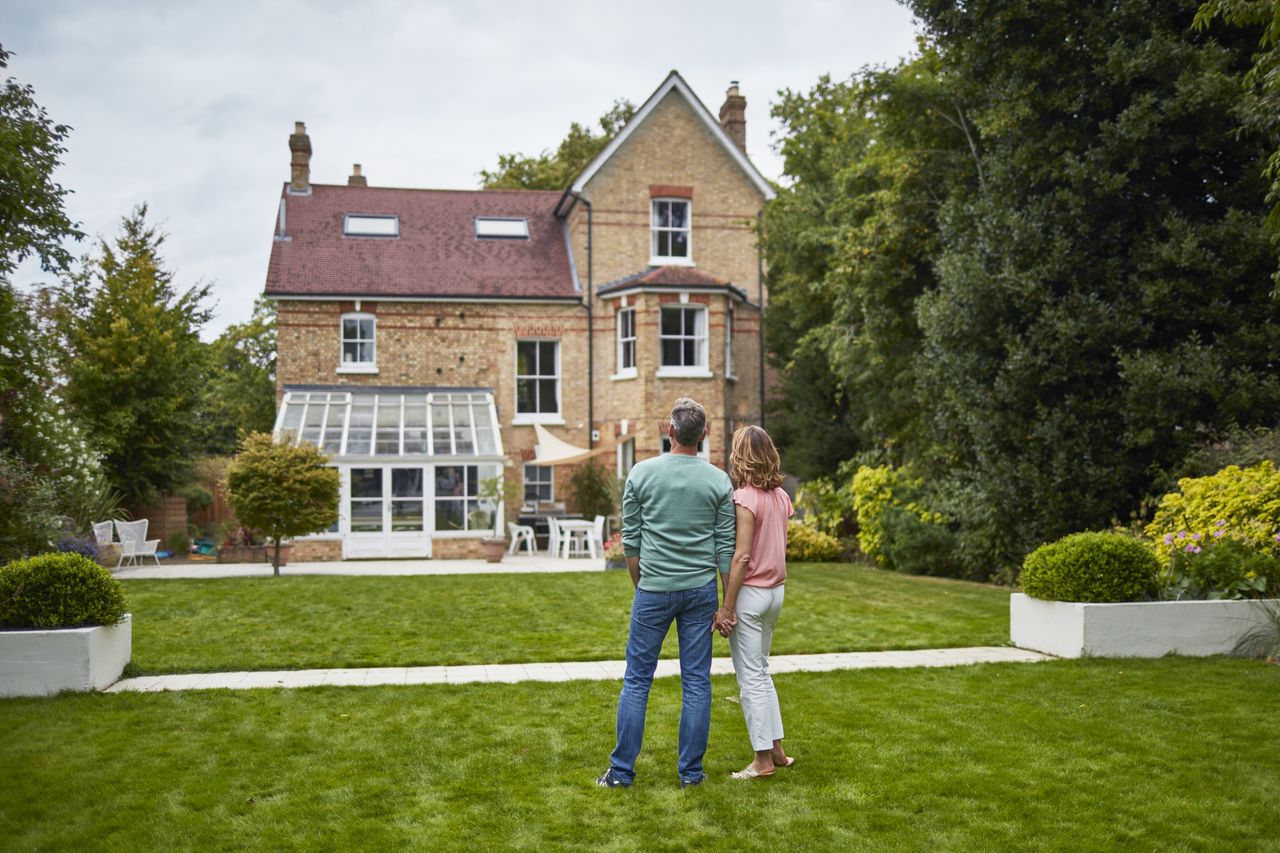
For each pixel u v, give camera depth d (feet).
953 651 30.17
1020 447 45.55
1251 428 39.78
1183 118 40.91
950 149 55.36
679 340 82.17
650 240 86.43
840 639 32.24
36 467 59.06
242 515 54.34
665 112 87.40
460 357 82.64
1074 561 29.17
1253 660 27.91
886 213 56.85
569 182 115.75
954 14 46.96
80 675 24.54
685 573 17.19
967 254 47.39
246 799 16.44
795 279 75.82
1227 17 25.34
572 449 79.15
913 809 15.75
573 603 41.52
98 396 76.48
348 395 78.07
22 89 34.06
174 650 30.42
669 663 28.32
